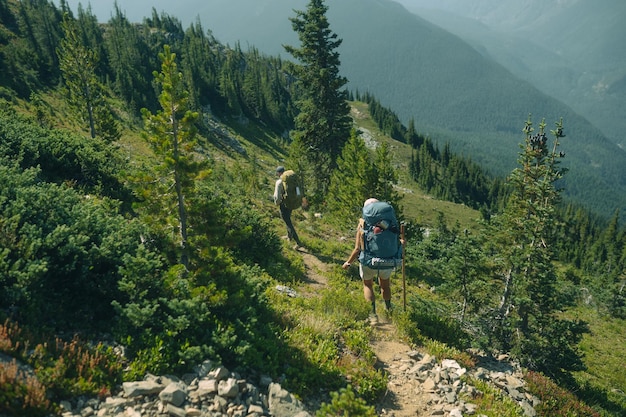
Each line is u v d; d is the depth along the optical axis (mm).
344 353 7109
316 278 13023
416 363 7367
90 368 4672
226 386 4926
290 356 6328
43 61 91562
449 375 7102
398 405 6148
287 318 7648
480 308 13562
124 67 115125
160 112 6730
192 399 4750
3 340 4379
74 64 36719
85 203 8211
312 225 22547
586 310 44781
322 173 39562
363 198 23375
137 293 5836
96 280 6105
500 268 15648
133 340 5348
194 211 7090
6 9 116688
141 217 7031
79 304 5781
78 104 37906
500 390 7270
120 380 4789
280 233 17812
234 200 16484
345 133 38062
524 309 14305
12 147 11969
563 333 14156
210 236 7238
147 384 4727
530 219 16125
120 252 6582
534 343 13359
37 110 33531
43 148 12633
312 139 38750
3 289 5152
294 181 15273
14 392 3959
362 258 8578
